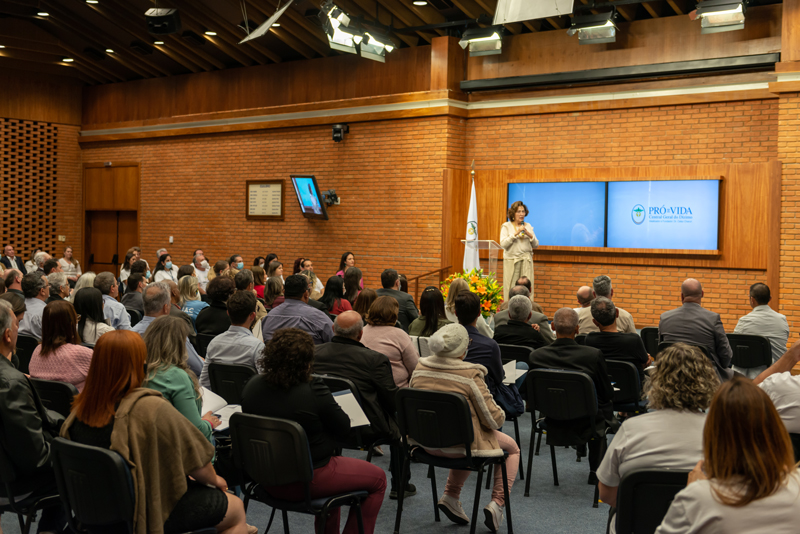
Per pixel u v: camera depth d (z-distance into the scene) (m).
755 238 9.33
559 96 10.72
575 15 10.08
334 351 3.92
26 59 14.56
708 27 9.01
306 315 5.05
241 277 6.41
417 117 11.52
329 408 2.98
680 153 9.93
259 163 13.55
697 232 9.73
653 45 9.88
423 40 11.98
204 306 6.58
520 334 5.36
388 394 3.85
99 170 15.98
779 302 8.98
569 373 4.09
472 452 3.48
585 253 10.59
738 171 9.41
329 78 12.53
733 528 1.65
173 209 14.89
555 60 10.62
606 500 2.67
